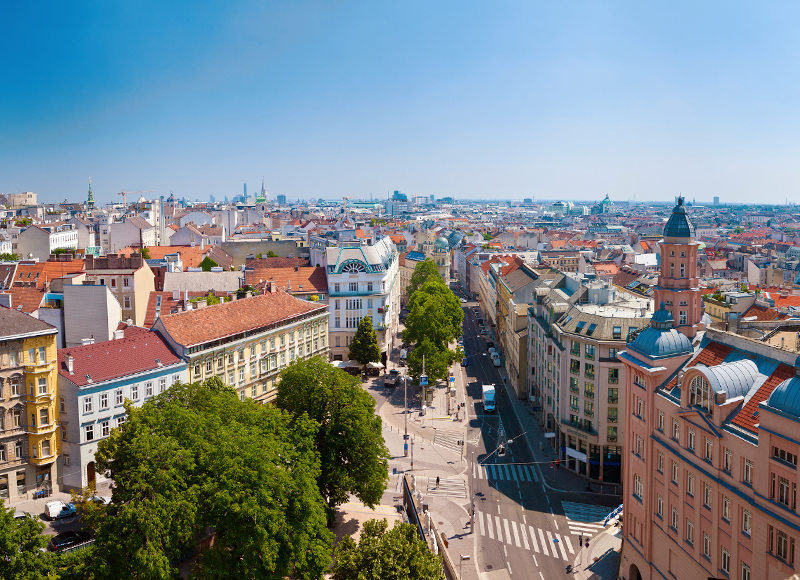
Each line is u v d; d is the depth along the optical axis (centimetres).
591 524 9681
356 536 9019
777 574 5503
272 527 6525
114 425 9556
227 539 6688
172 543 6206
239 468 6556
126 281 13850
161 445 6406
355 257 17550
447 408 14612
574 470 11481
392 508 10050
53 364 9131
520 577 8356
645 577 7650
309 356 14138
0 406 8756
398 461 11844
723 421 6297
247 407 8094
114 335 10775
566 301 13525
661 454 7419
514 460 11919
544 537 9319
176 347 10569
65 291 11656
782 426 5472
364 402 9231
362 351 16388
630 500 8138
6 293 12419
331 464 8806
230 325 11788
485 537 9312
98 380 9325
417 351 15100
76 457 9188
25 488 9019
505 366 18012
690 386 6806
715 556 6344
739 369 6550
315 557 6994
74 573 5997
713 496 6375
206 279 17675
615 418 10806
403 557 6375
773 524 5538
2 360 8712
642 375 7794
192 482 6606
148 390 9994
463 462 11844
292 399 9162
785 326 7906
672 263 9088
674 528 7144
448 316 16662
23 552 5628
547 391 12988
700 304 9188
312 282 17625
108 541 5959
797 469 5312
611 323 10831
